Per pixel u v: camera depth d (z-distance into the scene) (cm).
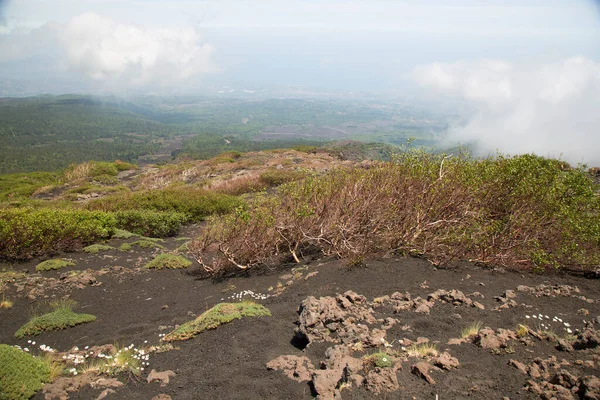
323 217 757
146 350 447
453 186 719
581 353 351
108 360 423
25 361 370
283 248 827
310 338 416
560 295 513
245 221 765
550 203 659
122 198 1377
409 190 739
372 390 309
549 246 646
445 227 686
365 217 717
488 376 326
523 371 329
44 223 895
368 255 674
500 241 639
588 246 633
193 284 727
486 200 719
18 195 2097
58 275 772
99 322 574
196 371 383
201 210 1320
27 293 679
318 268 666
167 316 570
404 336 410
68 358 433
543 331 400
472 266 628
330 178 856
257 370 369
